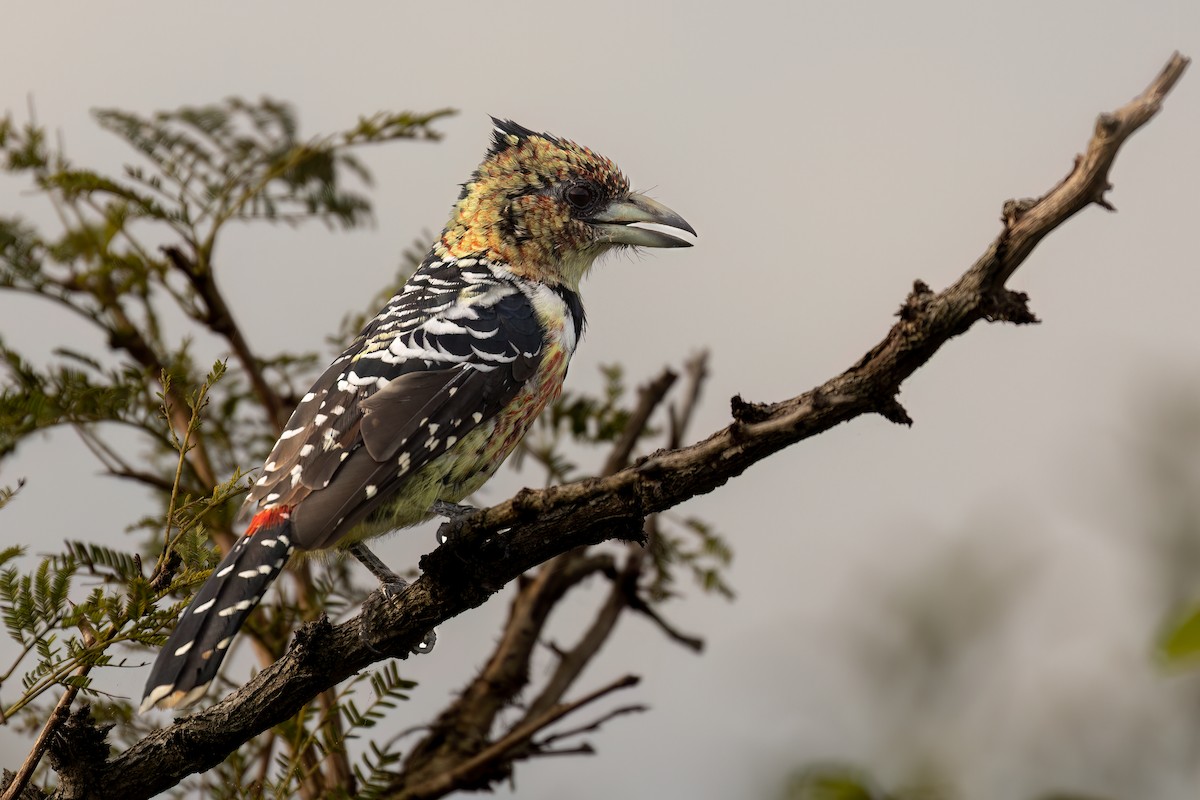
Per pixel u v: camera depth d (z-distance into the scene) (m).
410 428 8.36
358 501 7.87
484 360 9.06
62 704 6.31
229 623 6.99
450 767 8.42
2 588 6.11
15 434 8.62
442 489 8.82
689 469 6.08
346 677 7.03
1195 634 3.56
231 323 9.54
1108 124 5.04
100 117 9.34
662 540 9.74
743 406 5.91
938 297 5.50
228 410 9.83
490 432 9.09
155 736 6.79
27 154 9.18
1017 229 5.26
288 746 7.71
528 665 8.97
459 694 8.92
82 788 6.56
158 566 6.47
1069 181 5.19
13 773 6.50
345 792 7.57
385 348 8.86
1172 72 5.03
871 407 5.73
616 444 10.21
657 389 10.22
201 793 7.65
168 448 9.30
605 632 9.28
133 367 8.99
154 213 9.30
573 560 9.34
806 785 5.13
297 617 8.70
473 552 6.61
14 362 8.70
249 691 6.91
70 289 9.56
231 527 9.14
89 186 9.07
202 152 9.45
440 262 10.26
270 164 9.59
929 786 5.09
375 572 8.80
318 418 8.32
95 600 6.21
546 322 9.74
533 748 8.03
